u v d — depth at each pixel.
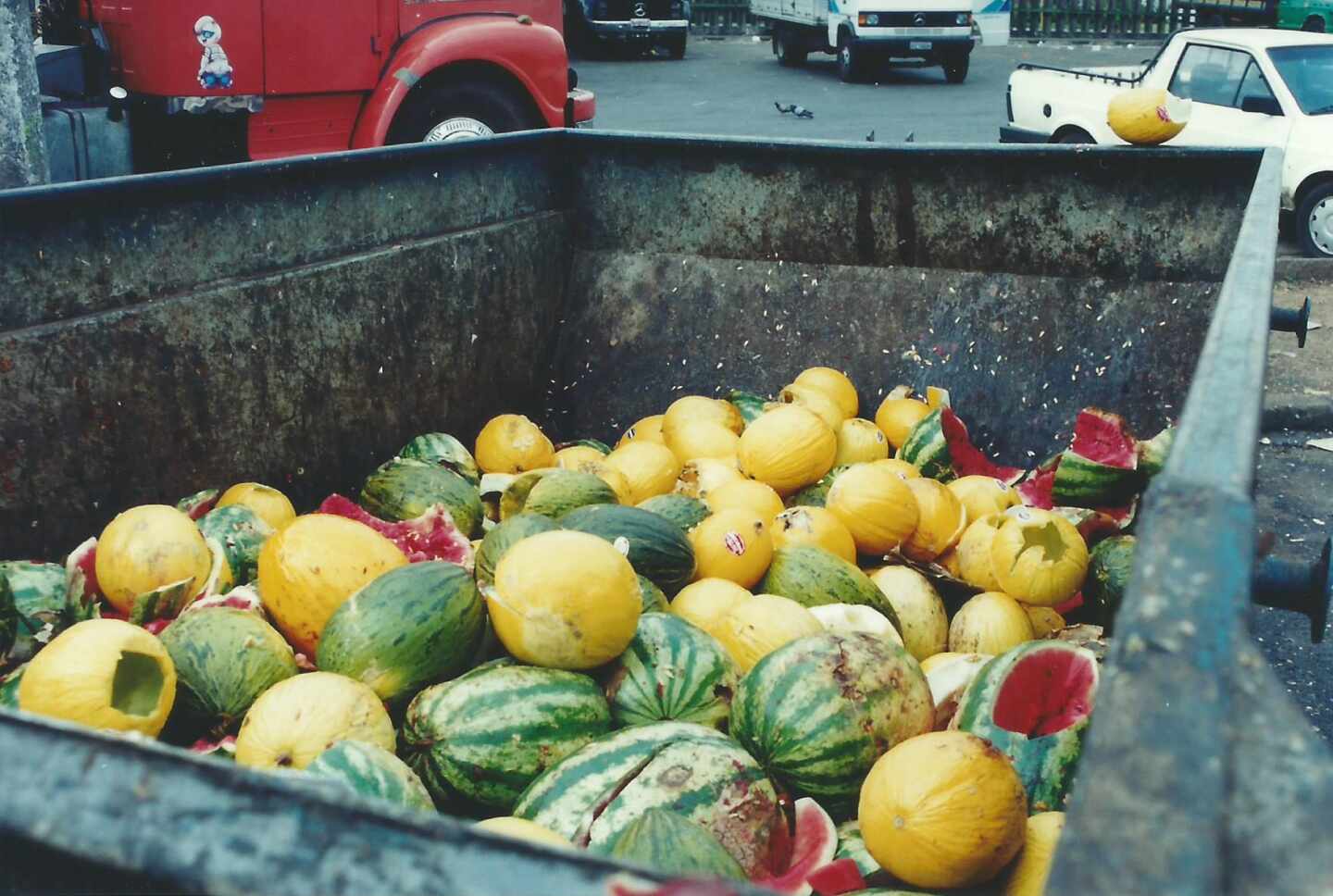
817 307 5.47
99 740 1.00
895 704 2.74
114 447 3.81
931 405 5.14
